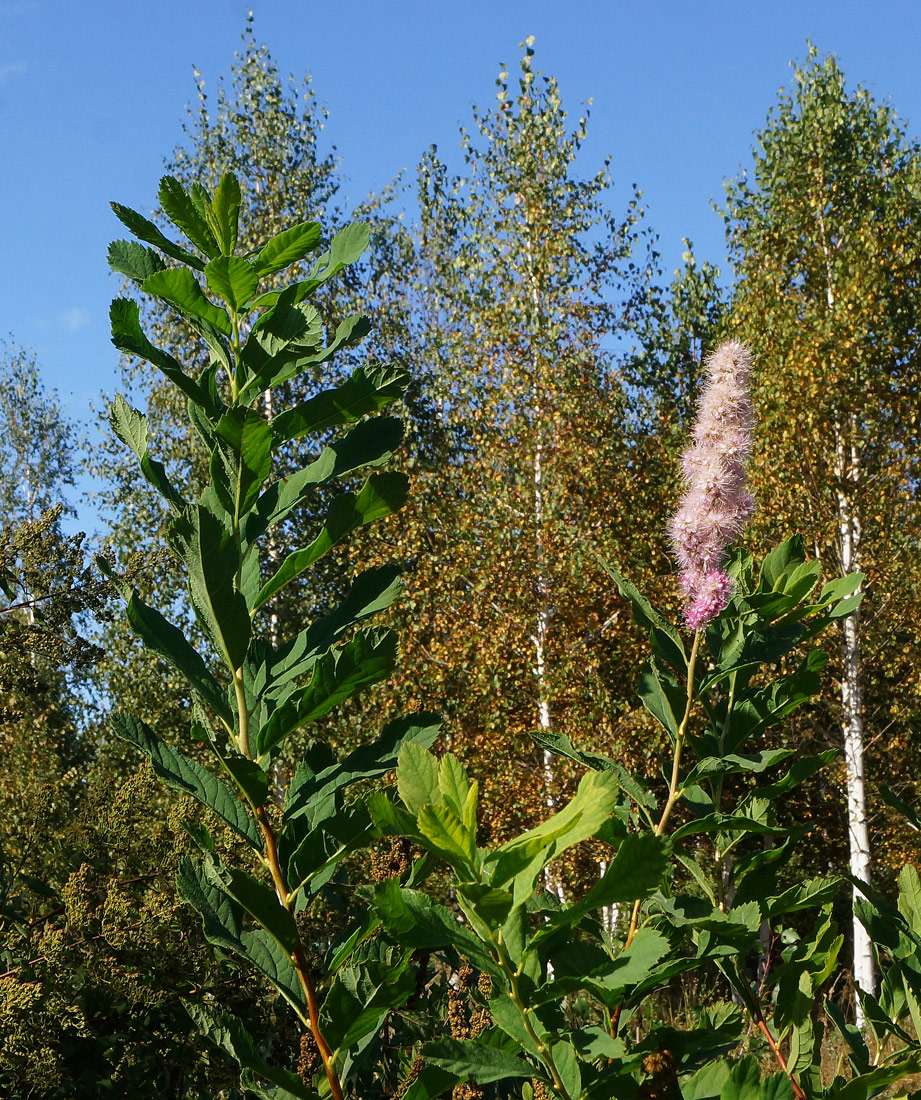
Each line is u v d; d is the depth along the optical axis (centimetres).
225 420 150
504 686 1216
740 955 157
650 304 1491
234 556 146
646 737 1059
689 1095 130
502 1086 204
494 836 1131
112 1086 281
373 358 1648
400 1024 238
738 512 164
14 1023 243
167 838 325
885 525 1184
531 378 1280
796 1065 149
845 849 1316
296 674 163
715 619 162
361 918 155
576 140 1436
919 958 155
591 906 99
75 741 1430
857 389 1168
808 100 1441
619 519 1252
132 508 1424
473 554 1224
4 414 2205
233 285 163
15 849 359
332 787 159
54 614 316
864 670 1240
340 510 161
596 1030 114
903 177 1404
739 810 162
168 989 274
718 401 167
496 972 110
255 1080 162
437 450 1523
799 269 1353
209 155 1609
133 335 163
